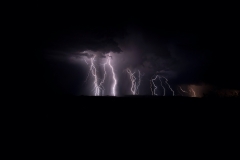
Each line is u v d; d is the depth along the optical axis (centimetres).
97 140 292
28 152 241
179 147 261
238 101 691
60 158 224
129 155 234
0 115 438
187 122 405
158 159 222
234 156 228
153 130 349
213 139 292
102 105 653
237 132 326
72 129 353
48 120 417
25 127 354
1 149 249
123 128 362
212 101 719
